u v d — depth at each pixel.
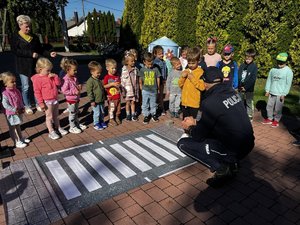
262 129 5.60
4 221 2.96
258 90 8.95
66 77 5.07
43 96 4.80
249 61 5.70
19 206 3.09
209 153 3.30
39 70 4.73
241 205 3.16
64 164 4.07
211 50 5.75
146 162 4.16
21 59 6.21
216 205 3.15
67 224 2.83
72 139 5.03
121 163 4.12
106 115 6.58
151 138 5.09
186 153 3.53
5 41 33.72
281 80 5.38
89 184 3.55
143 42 17.59
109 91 5.58
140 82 5.86
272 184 3.60
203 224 2.84
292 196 3.34
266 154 4.47
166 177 3.74
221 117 3.05
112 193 3.36
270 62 10.31
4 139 5.01
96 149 4.59
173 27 15.21
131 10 19.64
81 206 3.11
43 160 4.18
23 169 3.89
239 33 11.23
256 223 2.87
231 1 10.84
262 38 10.25
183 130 5.49
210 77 3.15
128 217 2.94
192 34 14.05
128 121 6.10
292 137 5.18
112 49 21.27
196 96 4.71
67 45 31.02
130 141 4.95
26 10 19.88
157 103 6.75
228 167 3.29
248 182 3.64
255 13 10.31
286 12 9.48
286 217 2.96
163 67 6.36
